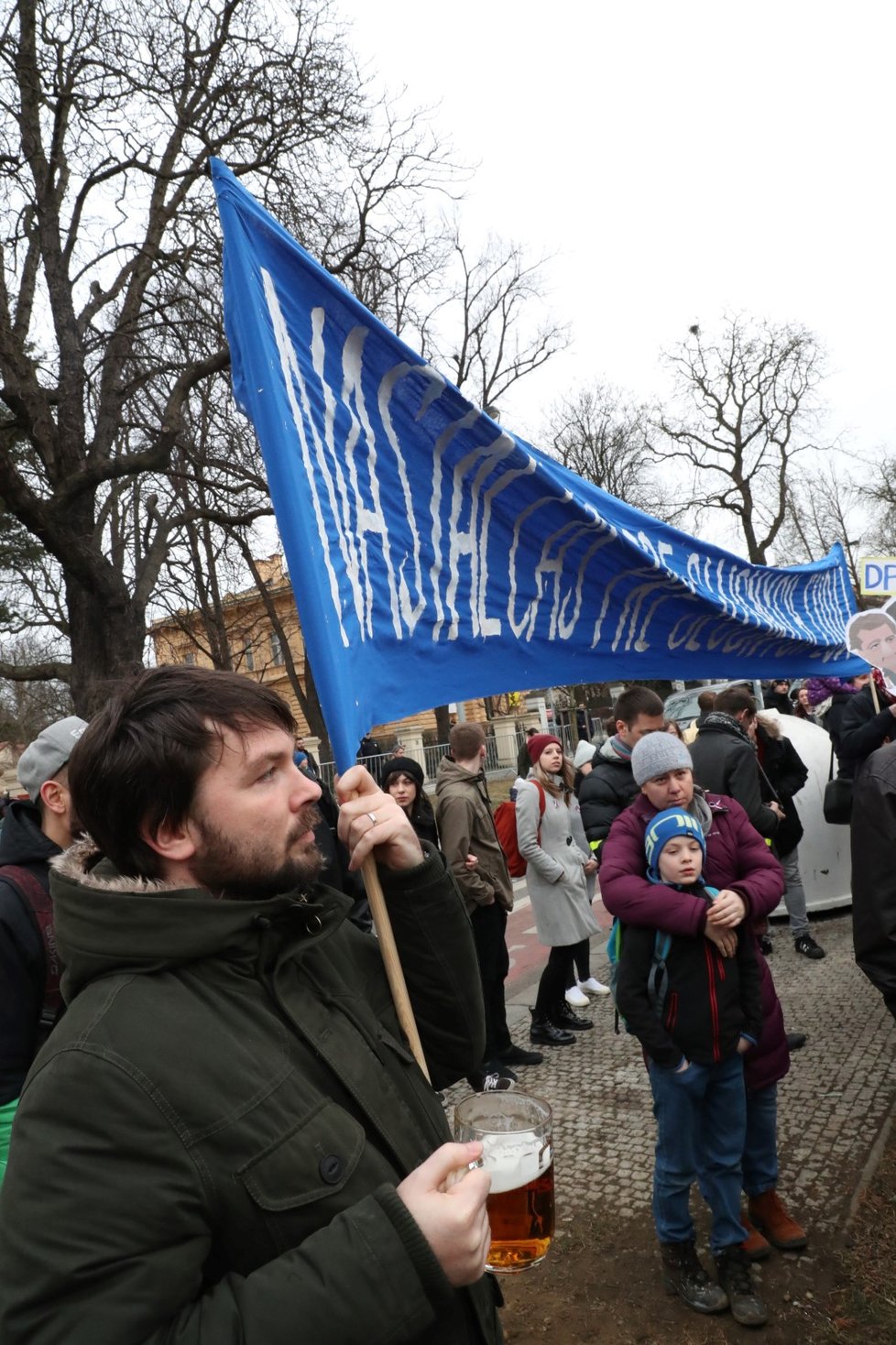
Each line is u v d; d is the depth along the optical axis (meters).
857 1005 4.72
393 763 4.25
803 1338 2.49
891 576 5.61
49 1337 0.86
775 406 30.16
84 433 11.91
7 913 2.12
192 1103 0.98
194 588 16.19
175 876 1.15
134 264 12.75
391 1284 0.92
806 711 10.83
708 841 2.78
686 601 2.84
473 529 2.17
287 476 1.58
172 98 11.15
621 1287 2.78
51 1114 0.95
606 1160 3.51
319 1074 1.12
